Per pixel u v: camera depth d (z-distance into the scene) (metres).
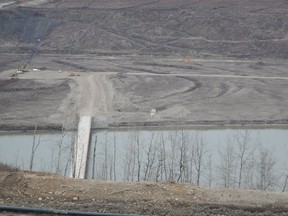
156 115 75.94
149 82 95.31
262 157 54.91
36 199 19.81
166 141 64.06
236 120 75.44
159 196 20.19
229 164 47.34
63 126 65.50
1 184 20.92
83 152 56.50
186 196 20.27
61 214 18.39
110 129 71.44
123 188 20.83
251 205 19.56
